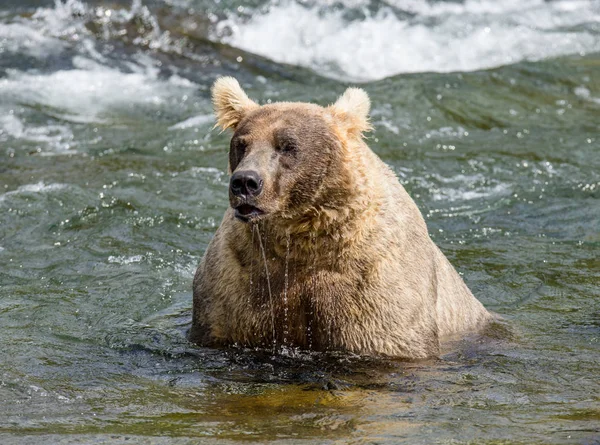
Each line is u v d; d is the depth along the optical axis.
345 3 27.31
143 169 17.55
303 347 10.21
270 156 9.34
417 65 25.11
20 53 22.86
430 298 10.55
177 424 8.50
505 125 20.78
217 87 10.48
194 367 10.20
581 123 21.03
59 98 21.16
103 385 9.66
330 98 21.70
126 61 23.20
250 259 10.02
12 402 9.09
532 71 23.83
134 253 14.05
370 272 9.91
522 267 13.94
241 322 10.20
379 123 20.28
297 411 8.87
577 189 17.28
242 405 9.06
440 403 9.11
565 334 11.63
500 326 11.98
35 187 16.39
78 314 11.92
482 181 17.61
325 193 9.53
